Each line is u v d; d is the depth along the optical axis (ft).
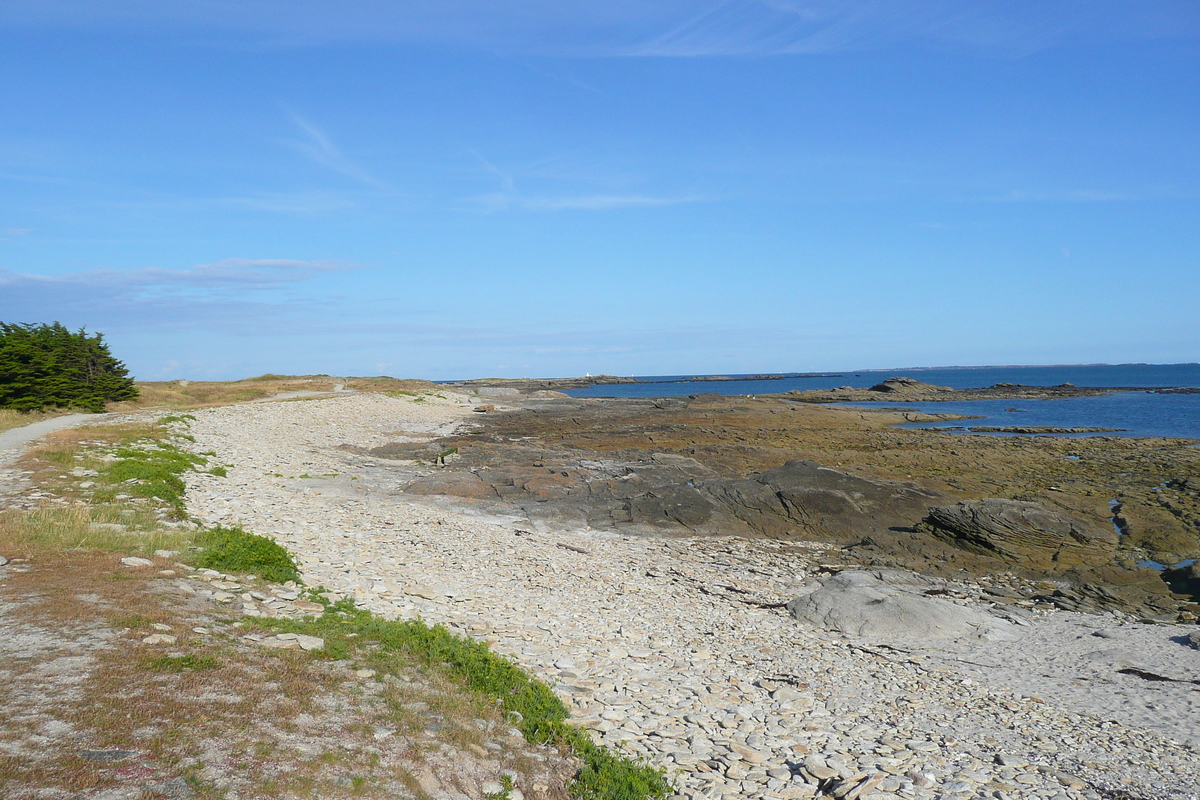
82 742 24.30
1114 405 390.83
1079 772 37.93
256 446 144.46
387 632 43.11
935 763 38.04
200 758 24.94
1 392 156.25
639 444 186.91
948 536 97.86
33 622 34.22
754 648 58.54
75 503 65.98
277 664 34.53
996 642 64.44
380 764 27.61
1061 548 93.25
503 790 28.78
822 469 122.11
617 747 36.63
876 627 65.62
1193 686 53.31
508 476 127.54
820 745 39.91
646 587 76.43
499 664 42.42
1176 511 109.81
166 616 37.58
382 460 150.00
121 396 198.70
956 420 295.07
